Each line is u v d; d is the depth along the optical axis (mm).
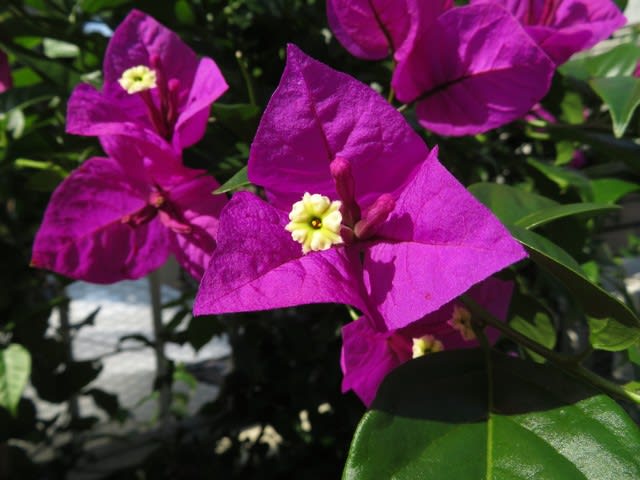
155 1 156
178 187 114
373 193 88
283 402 290
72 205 116
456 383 80
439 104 111
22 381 171
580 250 131
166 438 344
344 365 95
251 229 77
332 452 288
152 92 118
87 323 262
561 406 77
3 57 158
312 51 158
